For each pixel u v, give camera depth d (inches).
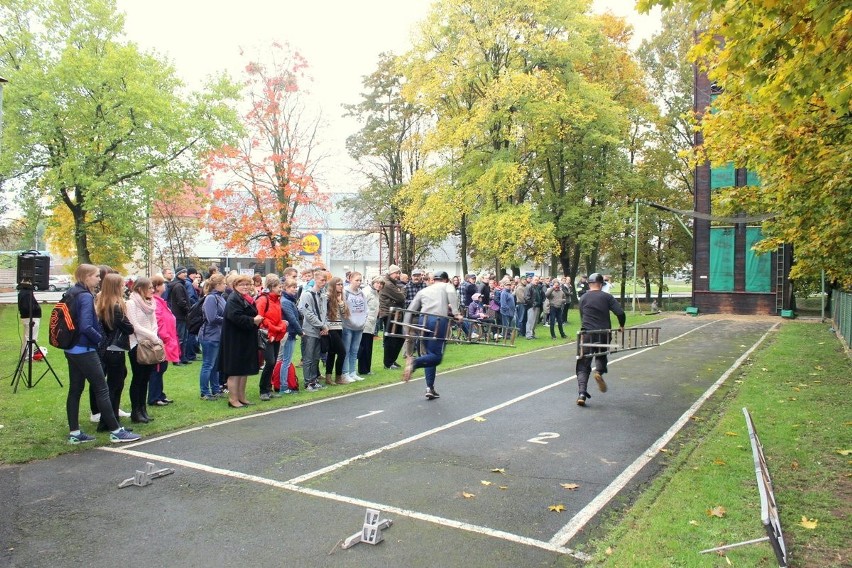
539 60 1074.1
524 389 403.5
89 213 1085.8
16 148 951.6
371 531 165.3
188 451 252.8
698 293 1161.4
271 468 230.5
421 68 1101.1
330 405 349.4
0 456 237.5
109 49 987.3
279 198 1031.0
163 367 335.9
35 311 380.2
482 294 714.8
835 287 823.1
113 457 242.8
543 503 195.8
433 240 1504.7
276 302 362.3
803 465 225.8
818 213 372.5
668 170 1523.1
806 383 399.5
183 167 1067.3
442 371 486.0
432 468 231.6
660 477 219.5
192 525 176.7
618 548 158.1
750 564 145.7
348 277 455.5
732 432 274.8
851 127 310.2
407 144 1224.2
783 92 231.9
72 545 163.2
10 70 958.4
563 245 1312.7
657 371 483.8
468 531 173.3
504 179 996.6
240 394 339.6
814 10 193.0
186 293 482.6
